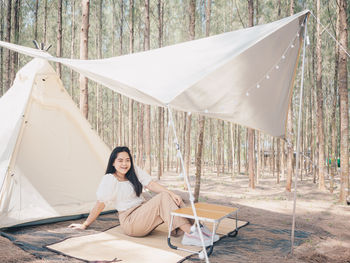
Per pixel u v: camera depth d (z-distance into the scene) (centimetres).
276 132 539
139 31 1584
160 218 366
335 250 371
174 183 1099
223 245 363
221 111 409
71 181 480
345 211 634
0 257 296
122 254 317
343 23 716
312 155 1245
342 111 730
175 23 1486
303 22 367
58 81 504
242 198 779
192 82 312
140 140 1301
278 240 396
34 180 441
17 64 1185
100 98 1730
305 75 1385
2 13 1280
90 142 518
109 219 479
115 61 403
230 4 1293
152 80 337
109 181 380
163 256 313
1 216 394
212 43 382
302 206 679
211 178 1337
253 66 367
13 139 434
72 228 414
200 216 319
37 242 352
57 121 489
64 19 1648
